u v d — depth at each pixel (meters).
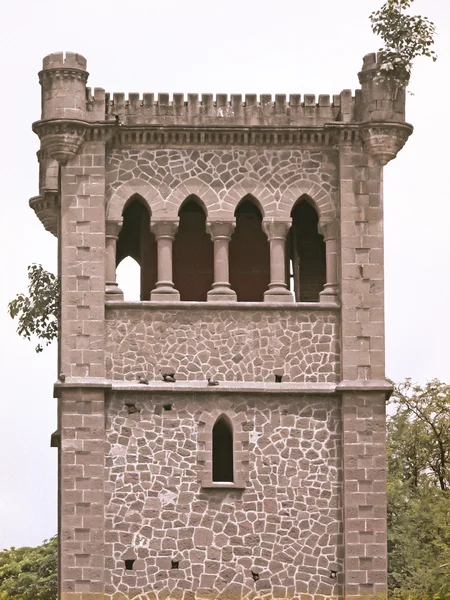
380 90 57.09
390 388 55.97
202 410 55.97
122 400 55.88
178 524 55.50
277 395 56.12
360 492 55.69
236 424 55.97
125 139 57.25
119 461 55.59
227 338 56.47
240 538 55.56
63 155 56.69
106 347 56.16
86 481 55.34
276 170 57.53
